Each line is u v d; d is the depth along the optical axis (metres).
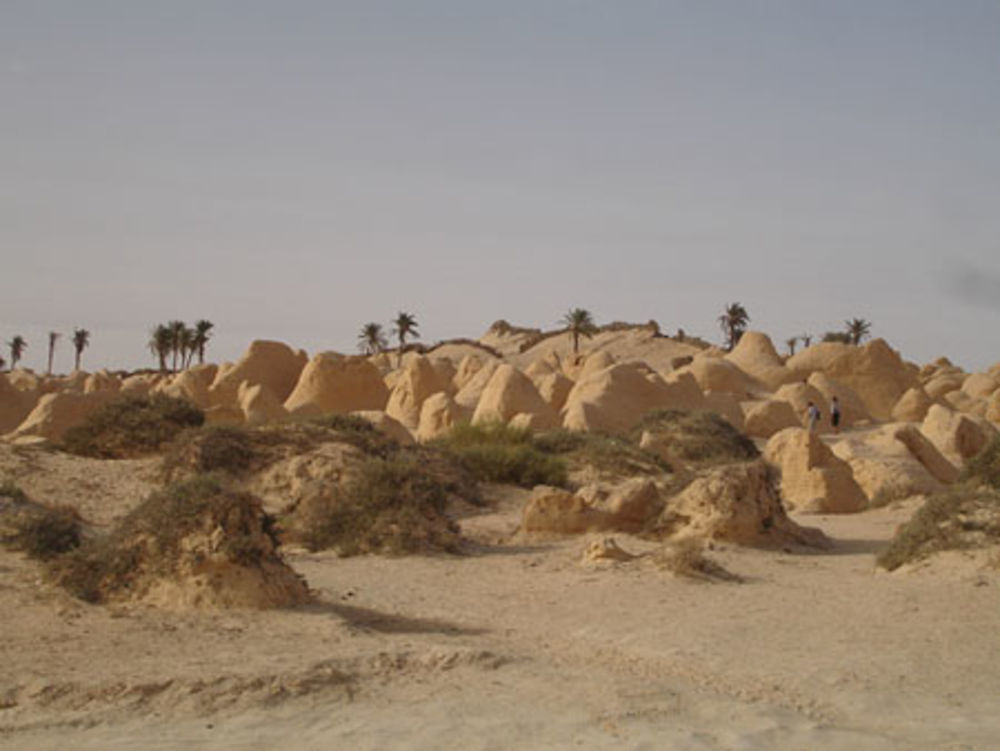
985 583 12.66
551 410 39.25
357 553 15.63
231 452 20.05
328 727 7.02
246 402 36.75
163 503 11.09
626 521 17.47
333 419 22.92
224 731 6.87
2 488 16.19
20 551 13.12
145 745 6.55
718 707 7.79
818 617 11.11
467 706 7.54
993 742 7.15
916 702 8.11
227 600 10.36
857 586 13.05
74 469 19.72
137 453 22.78
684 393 42.34
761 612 11.37
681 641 9.98
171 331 96.50
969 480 17.59
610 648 9.68
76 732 6.76
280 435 21.11
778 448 26.44
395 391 47.28
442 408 36.78
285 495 18.88
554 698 7.79
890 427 27.86
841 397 50.00
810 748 6.95
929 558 14.05
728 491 16.92
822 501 23.45
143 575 10.71
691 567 13.59
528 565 14.65
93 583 10.80
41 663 8.07
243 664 8.20
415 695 7.76
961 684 8.59
